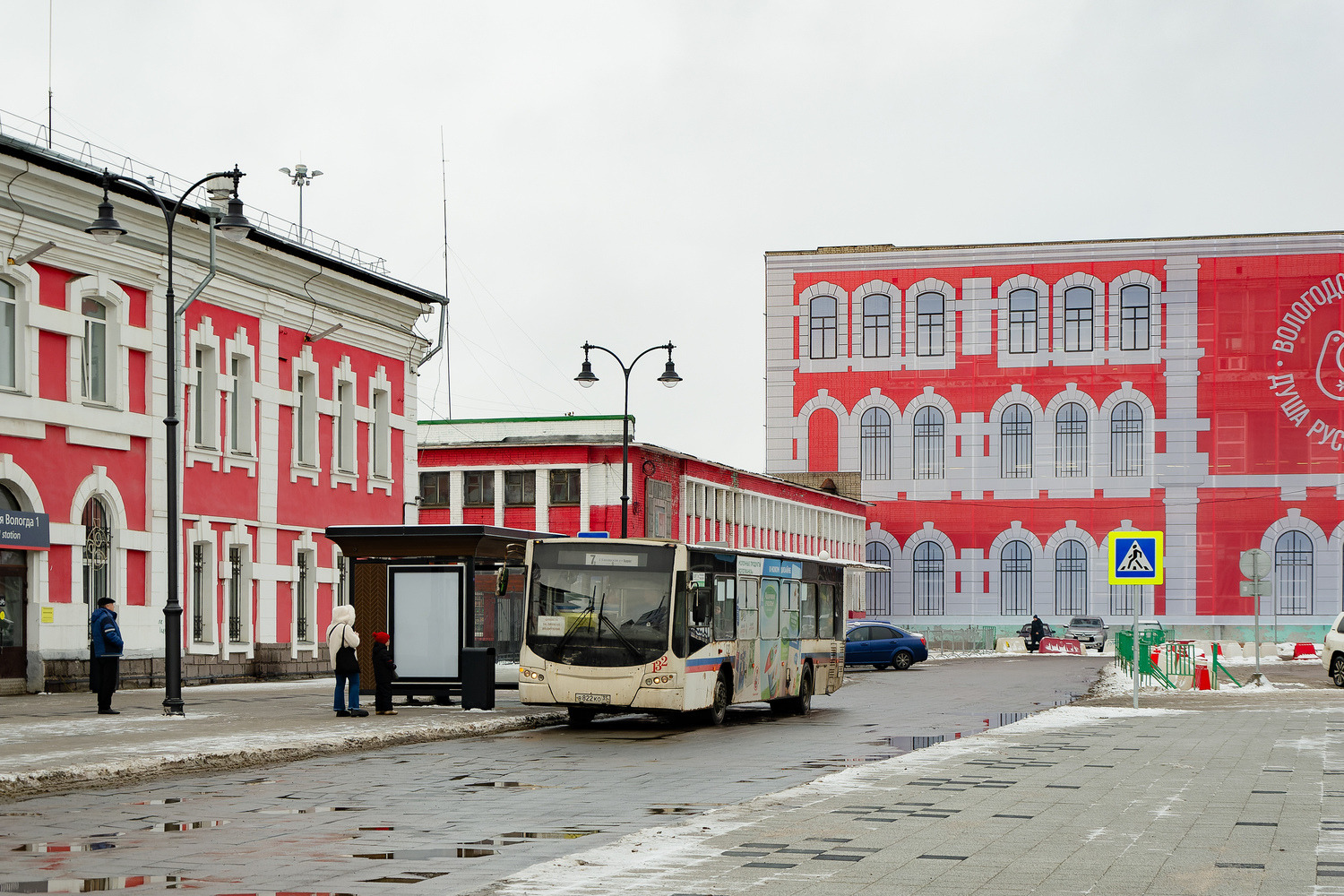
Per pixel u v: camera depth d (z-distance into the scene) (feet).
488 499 194.49
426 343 155.43
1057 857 35.60
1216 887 31.60
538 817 44.09
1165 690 119.44
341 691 83.15
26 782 51.42
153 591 113.70
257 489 127.24
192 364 119.24
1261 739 70.03
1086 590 281.13
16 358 101.76
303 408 136.26
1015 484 284.41
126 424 111.24
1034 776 53.78
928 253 288.71
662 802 47.91
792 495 249.34
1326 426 274.77
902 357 288.92
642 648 79.36
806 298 292.81
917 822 41.65
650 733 79.00
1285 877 32.81
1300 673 153.17
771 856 35.68
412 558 92.68
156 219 113.70
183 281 117.91
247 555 125.39
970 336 286.87
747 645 88.74
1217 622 276.21
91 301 109.60
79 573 106.01
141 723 76.23
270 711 87.40
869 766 57.41
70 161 103.86
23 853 37.32
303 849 37.76
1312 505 274.57
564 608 80.53
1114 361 281.95
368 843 38.81
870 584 288.51
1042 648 235.40
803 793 48.60
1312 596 273.95
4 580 99.86
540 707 92.38
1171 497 278.87
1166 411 279.90
